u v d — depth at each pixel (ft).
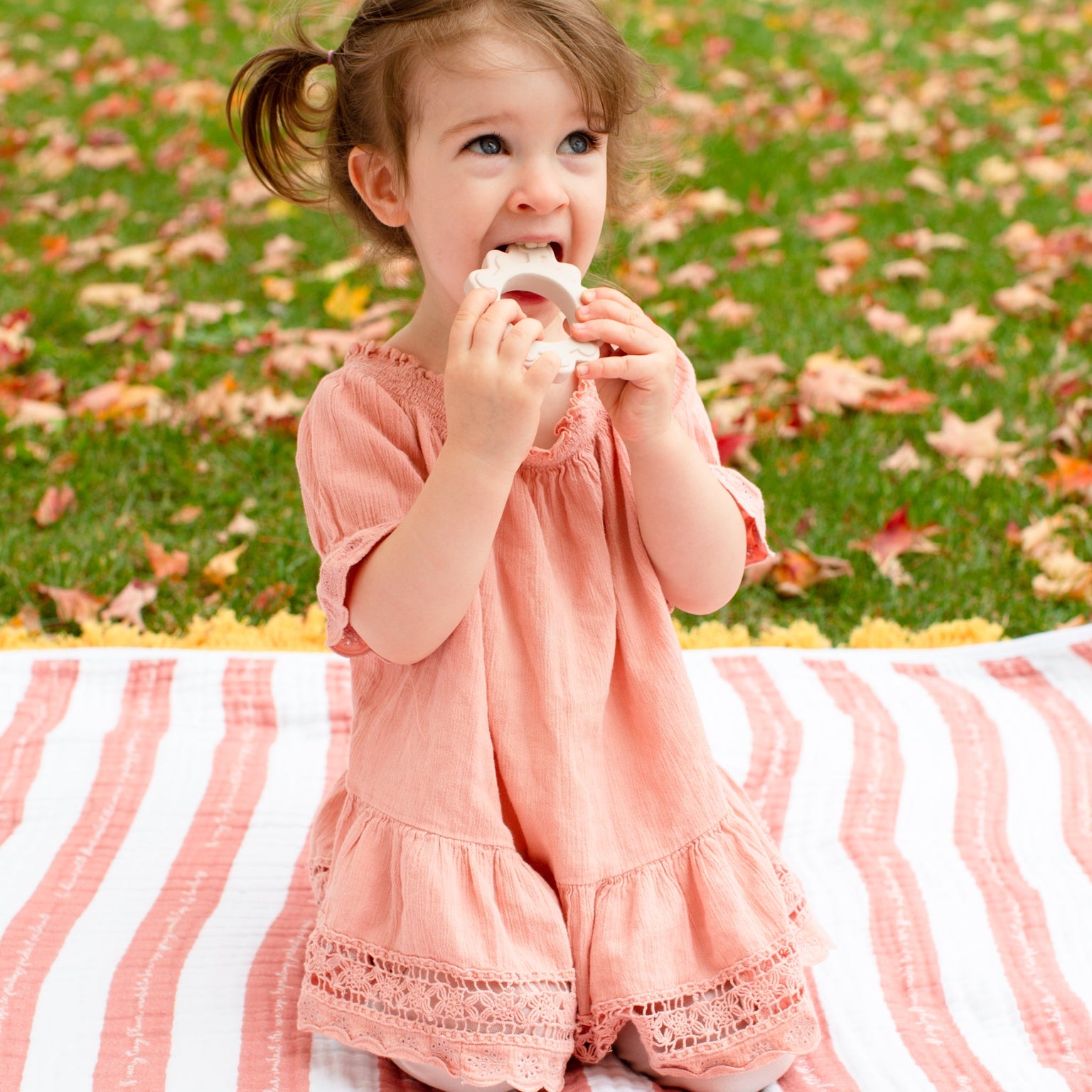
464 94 4.97
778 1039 5.32
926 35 24.90
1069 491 10.41
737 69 23.07
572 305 5.08
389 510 5.33
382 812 5.44
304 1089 5.57
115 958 6.36
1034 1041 5.94
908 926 6.63
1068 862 7.11
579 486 5.49
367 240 6.15
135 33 26.53
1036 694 8.54
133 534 10.27
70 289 15.21
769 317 13.91
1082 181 17.66
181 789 7.70
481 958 5.16
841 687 8.55
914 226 16.30
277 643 9.11
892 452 11.21
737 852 5.48
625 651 5.55
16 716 8.29
